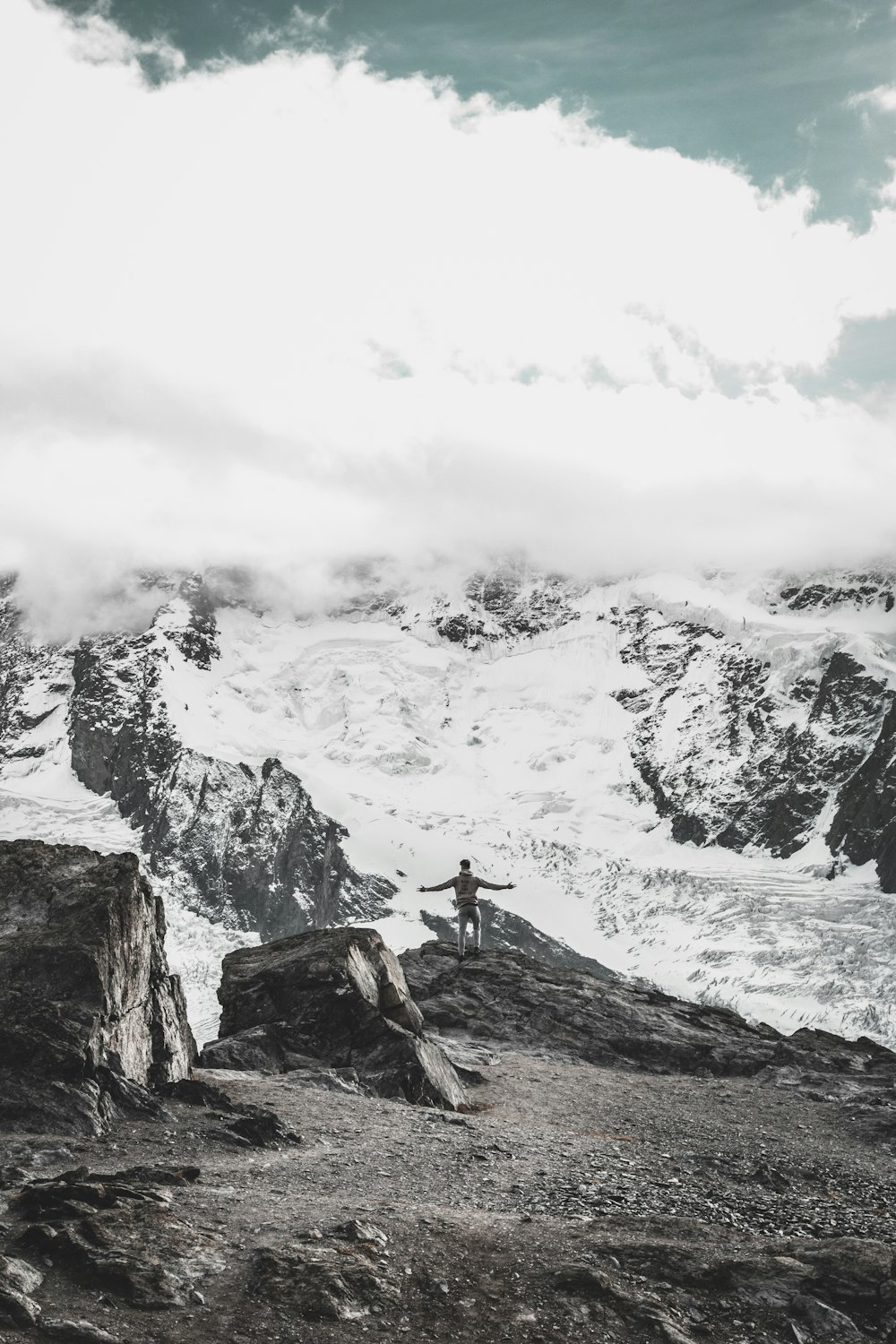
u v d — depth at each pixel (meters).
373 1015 30.56
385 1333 13.17
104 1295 13.20
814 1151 26.67
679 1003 43.59
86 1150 18.72
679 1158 24.19
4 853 25.84
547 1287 14.49
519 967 44.59
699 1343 13.76
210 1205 16.27
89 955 22.36
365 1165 20.09
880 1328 14.49
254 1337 12.69
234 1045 29.20
